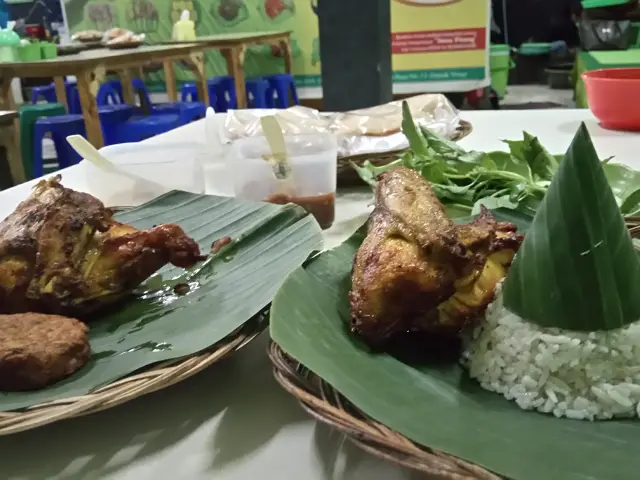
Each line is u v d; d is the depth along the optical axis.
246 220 0.97
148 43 3.81
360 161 1.25
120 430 0.55
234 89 3.50
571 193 0.50
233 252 0.87
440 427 0.45
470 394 0.53
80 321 0.66
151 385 0.53
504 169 1.06
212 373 0.63
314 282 0.65
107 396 0.51
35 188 0.76
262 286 0.72
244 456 0.51
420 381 0.53
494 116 1.89
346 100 1.92
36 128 2.80
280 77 3.46
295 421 0.55
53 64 2.68
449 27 2.80
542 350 0.51
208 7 3.67
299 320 0.56
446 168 1.07
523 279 0.54
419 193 0.65
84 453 0.52
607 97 1.55
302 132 1.25
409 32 2.85
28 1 4.02
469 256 0.57
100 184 1.19
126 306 0.75
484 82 2.86
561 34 3.26
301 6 3.48
